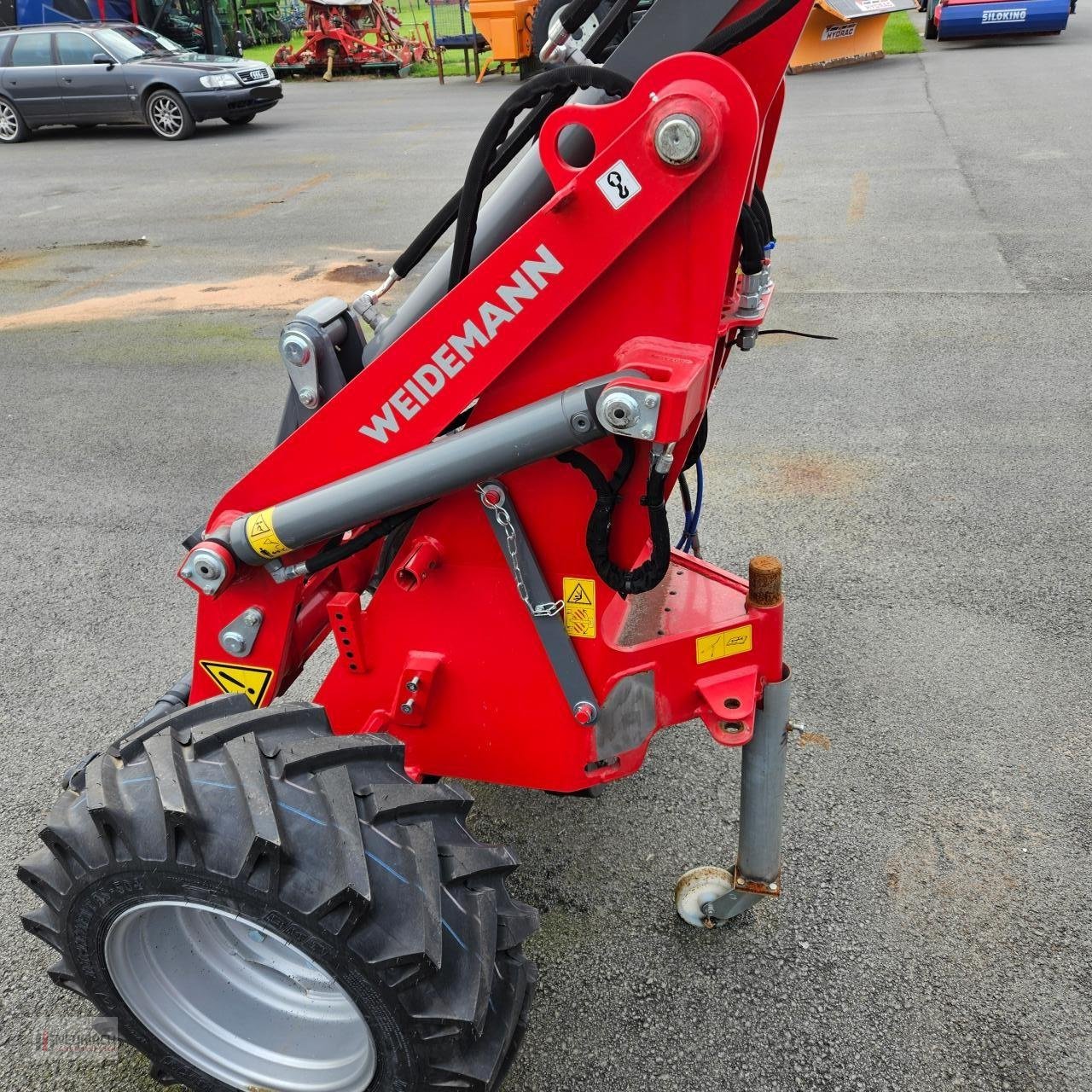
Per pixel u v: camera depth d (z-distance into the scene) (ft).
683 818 9.16
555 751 6.96
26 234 31.42
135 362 21.04
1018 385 17.49
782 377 18.45
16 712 10.98
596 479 5.81
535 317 5.54
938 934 7.87
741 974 7.59
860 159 33.40
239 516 6.70
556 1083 6.87
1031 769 9.53
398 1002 5.32
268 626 7.09
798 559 13.07
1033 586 12.23
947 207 27.63
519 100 5.34
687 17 5.23
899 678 10.83
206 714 6.09
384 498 6.04
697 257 5.20
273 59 75.31
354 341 6.89
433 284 6.40
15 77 47.67
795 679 10.90
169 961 6.40
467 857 5.82
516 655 6.72
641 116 4.88
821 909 8.14
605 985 7.54
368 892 5.19
